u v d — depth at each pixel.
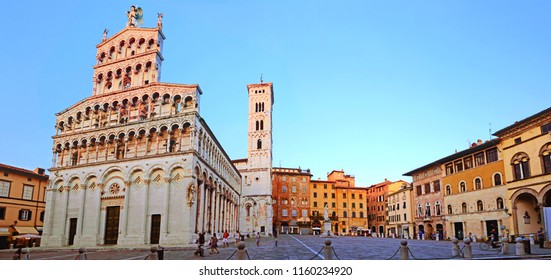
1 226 59.72
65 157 60.38
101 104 60.72
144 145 55.38
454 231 76.00
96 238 52.91
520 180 58.06
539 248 41.84
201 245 35.00
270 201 110.12
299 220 138.75
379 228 141.75
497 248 40.81
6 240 60.06
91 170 56.41
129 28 64.62
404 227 109.19
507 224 60.91
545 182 53.12
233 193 89.94
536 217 58.00
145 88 58.47
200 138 56.38
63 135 60.88
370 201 152.62
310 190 147.00
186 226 48.78
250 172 112.50
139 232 50.75
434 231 83.50
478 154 70.12
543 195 53.44
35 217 66.75
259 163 113.06
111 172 55.41
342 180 156.88
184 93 56.25
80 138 59.38
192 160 50.62
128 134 56.06
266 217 108.44
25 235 55.06
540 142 54.41
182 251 41.97
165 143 54.41
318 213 145.00
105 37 67.00
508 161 61.28
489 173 66.44
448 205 78.50
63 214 56.59
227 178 80.81
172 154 51.66
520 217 59.00
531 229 57.78
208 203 60.03
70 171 58.12
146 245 48.59
